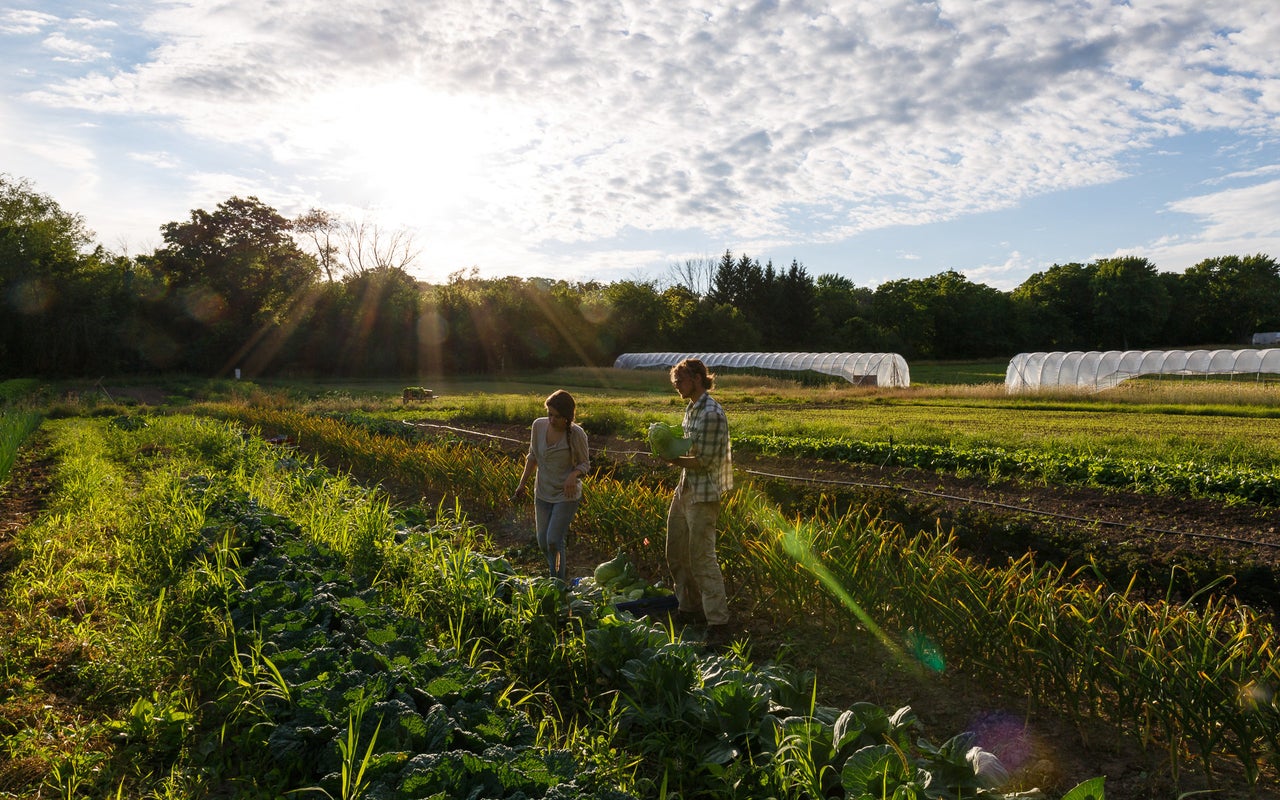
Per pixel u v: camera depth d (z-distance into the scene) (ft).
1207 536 27.96
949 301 340.18
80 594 20.45
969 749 11.50
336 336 204.13
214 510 26.73
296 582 18.45
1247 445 52.95
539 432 22.93
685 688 13.70
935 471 45.34
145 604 19.16
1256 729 12.16
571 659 15.78
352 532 24.50
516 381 187.83
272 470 39.34
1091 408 97.45
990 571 17.51
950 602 16.62
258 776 12.59
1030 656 14.89
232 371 199.41
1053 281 365.20
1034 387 131.85
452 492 36.65
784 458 51.47
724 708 12.83
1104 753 13.67
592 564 26.14
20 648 16.83
